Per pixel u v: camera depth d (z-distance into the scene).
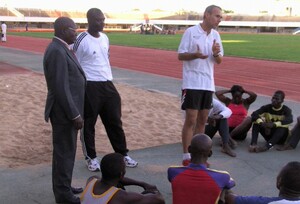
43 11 100.56
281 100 6.93
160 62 24.05
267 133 6.99
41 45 38.53
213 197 3.47
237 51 32.91
